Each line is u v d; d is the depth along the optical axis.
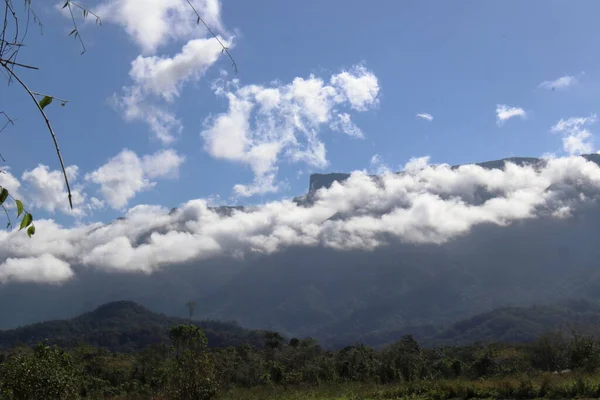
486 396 24.66
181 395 22.64
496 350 40.16
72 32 3.11
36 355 18.55
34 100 2.83
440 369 41.31
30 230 2.96
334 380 40.09
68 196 2.82
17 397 17.45
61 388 18.23
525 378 25.05
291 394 33.50
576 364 32.72
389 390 29.67
